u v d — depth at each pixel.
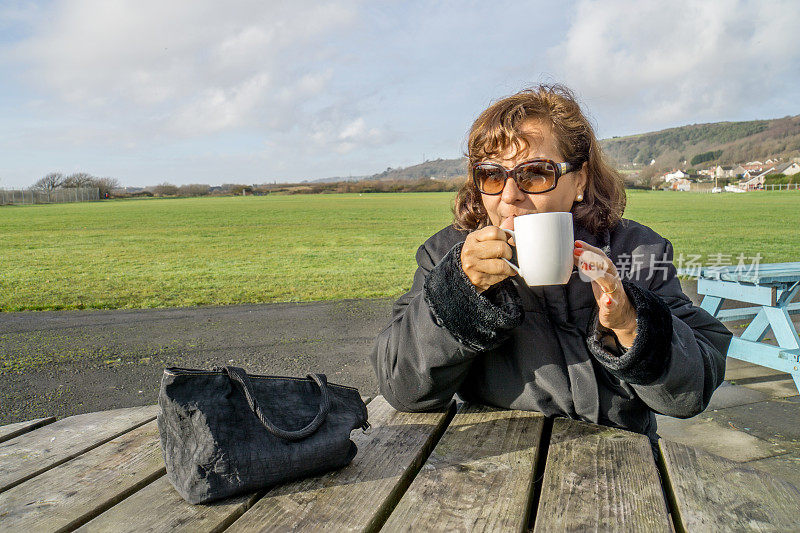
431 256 1.55
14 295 8.02
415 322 1.22
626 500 0.99
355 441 1.28
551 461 1.15
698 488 1.04
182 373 1.04
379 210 41.47
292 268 11.08
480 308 1.07
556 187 1.30
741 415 3.38
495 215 1.41
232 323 6.05
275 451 1.03
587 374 1.32
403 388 1.30
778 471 2.67
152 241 18.33
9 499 1.03
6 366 4.49
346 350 4.95
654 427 1.53
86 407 3.62
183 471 1.01
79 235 21.44
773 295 3.44
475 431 1.32
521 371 1.37
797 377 3.28
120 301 7.45
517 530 0.90
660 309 1.09
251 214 38.00
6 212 47.66
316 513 0.96
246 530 0.90
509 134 1.32
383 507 0.99
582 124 1.39
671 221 25.30
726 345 1.37
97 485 1.09
